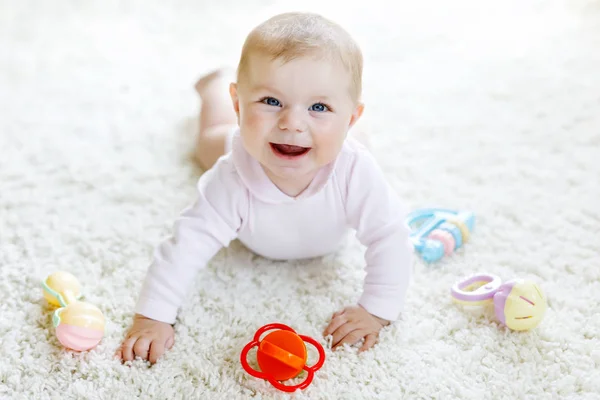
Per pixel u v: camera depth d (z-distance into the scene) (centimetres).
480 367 101
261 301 115
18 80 181
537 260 121
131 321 111
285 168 98
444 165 147
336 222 113
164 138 158
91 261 124
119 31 210
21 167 147
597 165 143
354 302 114
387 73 184
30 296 115
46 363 103
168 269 108
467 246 126
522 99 167
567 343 105
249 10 223
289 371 99
